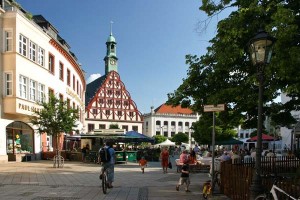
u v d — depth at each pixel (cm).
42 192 1277
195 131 4528
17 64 2734
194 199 1166
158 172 2302
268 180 854
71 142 4269
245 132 7238
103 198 1177
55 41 3578
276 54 924
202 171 2262
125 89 9375
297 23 995
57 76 3741
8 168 2231
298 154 2352
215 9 1238
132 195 1248
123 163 3294
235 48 1113
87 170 2280
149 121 12269
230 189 1130
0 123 2656
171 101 1408
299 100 1228
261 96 809
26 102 2839
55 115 2503
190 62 1373
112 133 3503
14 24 2733
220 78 1294
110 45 9688
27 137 3088
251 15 1077
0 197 1156
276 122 1372
